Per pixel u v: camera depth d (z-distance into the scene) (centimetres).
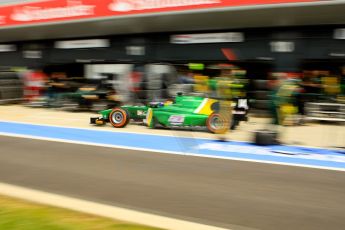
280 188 575
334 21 1176
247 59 1359
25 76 1736
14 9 1593
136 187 579
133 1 1302
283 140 948
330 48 1230
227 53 1392
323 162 737
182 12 1215
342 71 1295
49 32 1641
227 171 667
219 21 1280
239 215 471
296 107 1184
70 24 1454
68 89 1608
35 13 1529
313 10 1070
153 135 1017
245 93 1353
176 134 1031
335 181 613
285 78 1045
